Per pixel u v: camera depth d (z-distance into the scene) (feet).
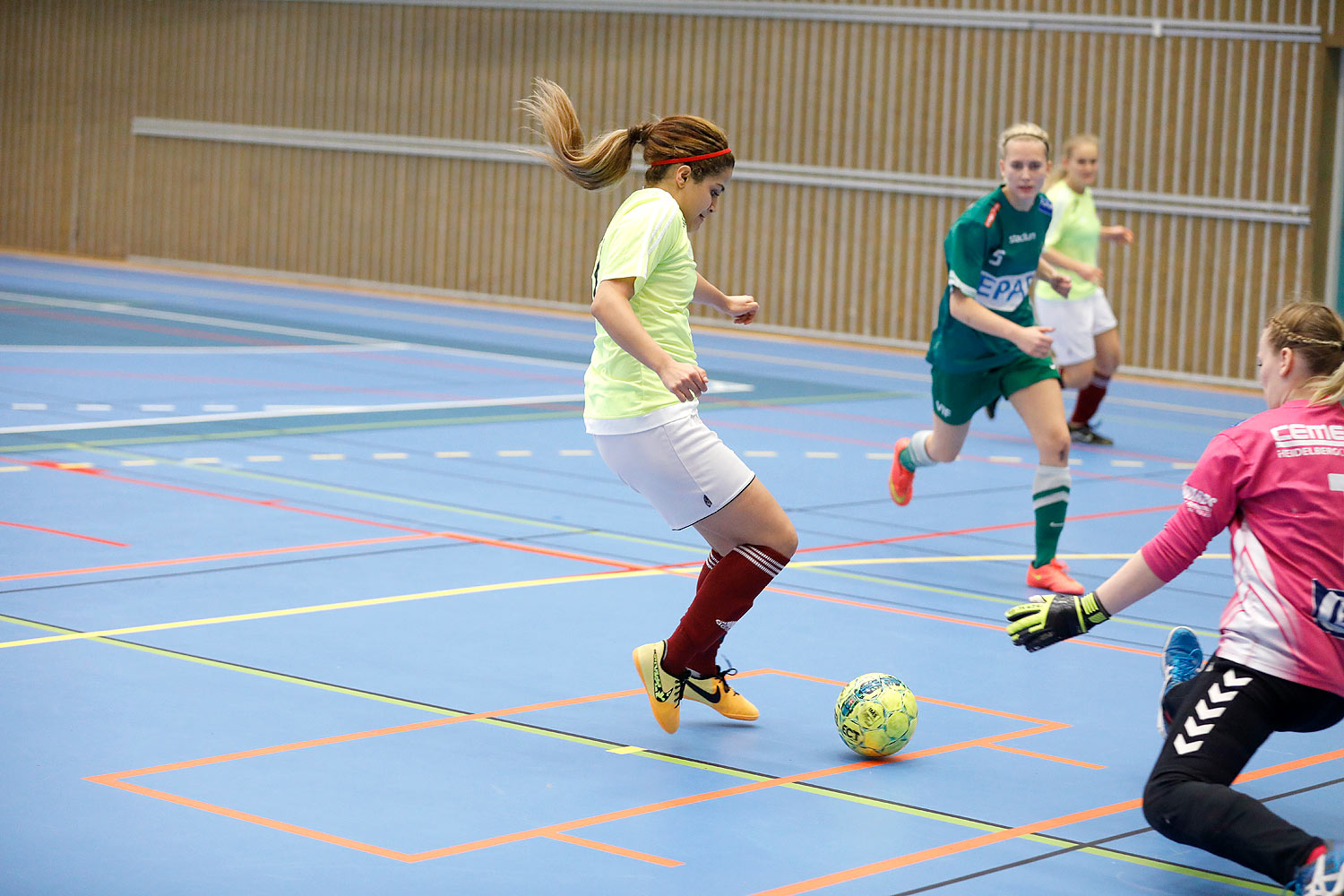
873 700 16.53
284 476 33.14
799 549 28.45
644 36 80.64
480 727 17.11
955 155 72.90
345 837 13.56
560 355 62.69
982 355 27.14
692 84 79.56
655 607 23.17
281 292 86.02
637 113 81.30
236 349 58.13
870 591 25.22
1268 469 13.62
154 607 21.63
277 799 14.43
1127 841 14.35
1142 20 67.36
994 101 71.51
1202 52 66.28
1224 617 13.88
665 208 16.63
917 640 22.12
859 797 15.30
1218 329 67.00
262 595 22.74
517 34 84.38
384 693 18.19
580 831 13.97
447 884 12.56
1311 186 64.69
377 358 57.93
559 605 23.08
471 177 86.74
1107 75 68.49
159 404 42.88
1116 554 29.40
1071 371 45.60
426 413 44.11
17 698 17.11
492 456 37.27
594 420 17.20
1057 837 14.38
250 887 12.30
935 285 73.97
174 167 97.14
